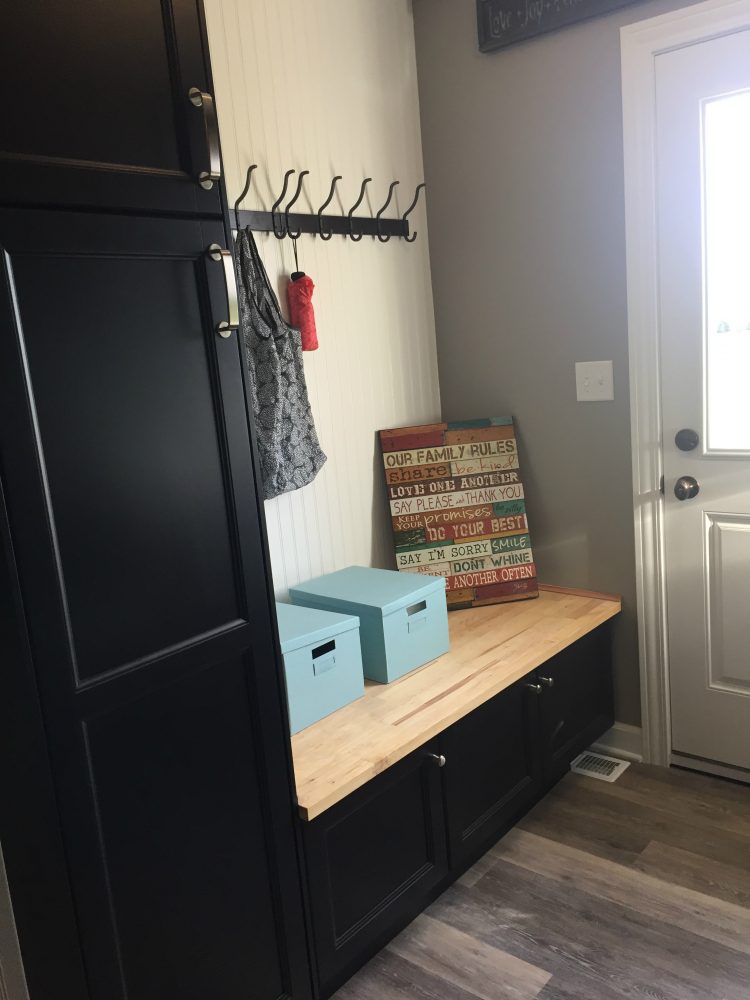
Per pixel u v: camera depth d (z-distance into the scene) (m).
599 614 2.44
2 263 1.12
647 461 2.38
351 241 2.41
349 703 1.98
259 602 1.48
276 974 1.59
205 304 1.37
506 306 2.57
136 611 1.30
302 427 2.18
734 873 2.00
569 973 1.73
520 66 2.39
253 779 1.51
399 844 1.84
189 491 1.37
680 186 2.19
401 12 2.52
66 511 1.21
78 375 1.21
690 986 1.67
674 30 2.12
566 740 2.39
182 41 1.31
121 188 1.24
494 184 2.52
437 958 1.81
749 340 2.16
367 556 2.55
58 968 1.24
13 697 1.16
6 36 1.11
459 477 2.59
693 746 2.47
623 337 2.36
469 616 2.52
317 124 2.27
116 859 1.30
